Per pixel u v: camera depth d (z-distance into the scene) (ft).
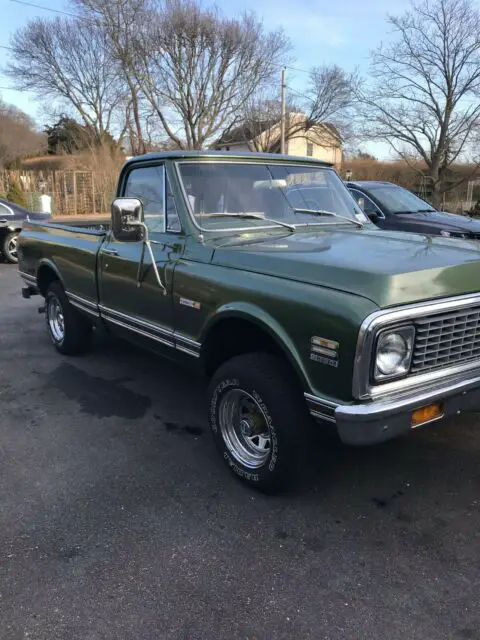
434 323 8.96
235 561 8.96
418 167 91.20
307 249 10.64
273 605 8.03
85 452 12.55
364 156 117.50
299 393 9.86
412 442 12.85
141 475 11.56
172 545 9.34
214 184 12.81
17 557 9.03
